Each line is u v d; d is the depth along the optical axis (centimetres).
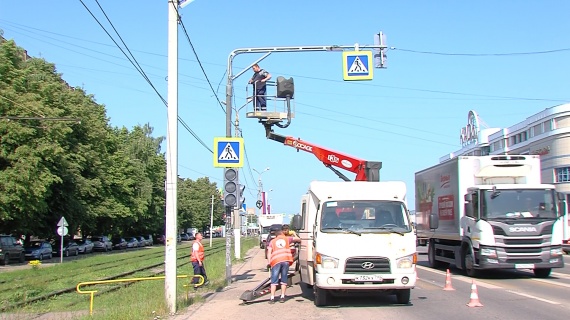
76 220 4934
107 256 4362
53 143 3859
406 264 1198
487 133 8188
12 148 3741
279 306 1297
